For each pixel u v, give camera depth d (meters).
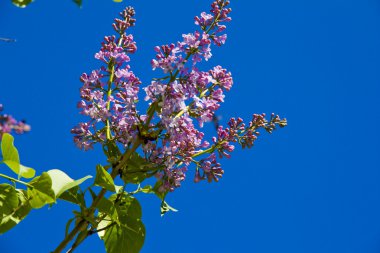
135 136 1.11
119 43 1.16
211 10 1.13
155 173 1.11
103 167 1.12
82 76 1.14
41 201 1.06
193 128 1.11
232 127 1.14
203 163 1.12
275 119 1.15
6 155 1.06
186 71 1.10
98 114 1.12
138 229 1.15
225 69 1.14
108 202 1.09
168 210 1.15
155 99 1.11
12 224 1.06
